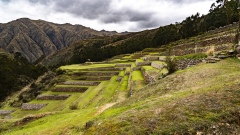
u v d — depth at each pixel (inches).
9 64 3511.3
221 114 299.1
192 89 475.8
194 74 630.5
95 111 658.8
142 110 382.3
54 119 729.6
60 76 2603.3
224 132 267.1
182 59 967.0
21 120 840.3
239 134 262.8
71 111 825.5
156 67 1337.4
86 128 438.9
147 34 6678.2
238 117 293.6
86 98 1376.7
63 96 2010.3
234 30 1220.5
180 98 399.5
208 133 267.6
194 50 1160.8
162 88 619.2
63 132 490.0
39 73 3668.8
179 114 317.7
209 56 816.9
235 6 1943.9
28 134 577.3
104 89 1472.7
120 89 1205.1
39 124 744.3
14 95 2662.4
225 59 733.9
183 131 274.8
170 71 837.2
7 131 776.9
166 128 287.6
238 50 742.5
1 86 2802.7
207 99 354.6
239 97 342.6
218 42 1058.7
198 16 3388.3
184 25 3341.5
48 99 2042.3
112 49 4586.6
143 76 1302.9
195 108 327.6
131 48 4269.2
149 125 306.0
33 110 1871.3
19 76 3287.4
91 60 4375.0
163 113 335.6
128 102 668.1
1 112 1932.8
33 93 2319.1
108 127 345.4
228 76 496.7
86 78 2394.2
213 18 2874.0
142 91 726.5
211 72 593.0
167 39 3361.2
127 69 2022.6
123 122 340.5
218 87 410.6
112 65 2719.0
